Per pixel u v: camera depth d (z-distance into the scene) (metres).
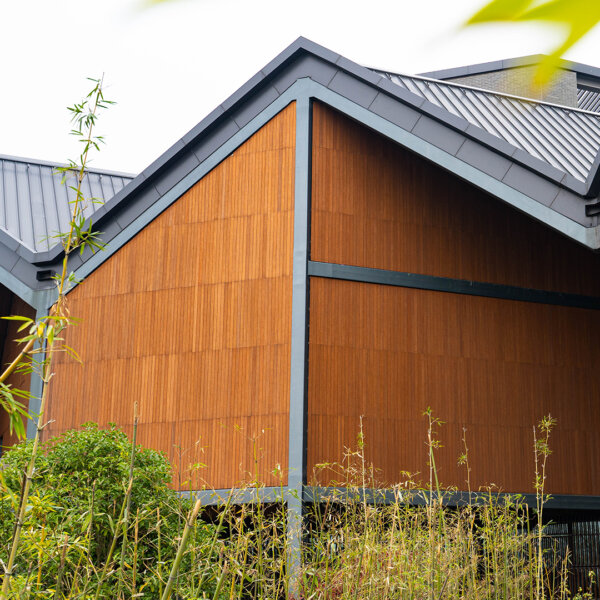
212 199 10.84
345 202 10.48
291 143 10.58
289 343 9.95
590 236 8.94
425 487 9.88
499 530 7.51
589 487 10.64
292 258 10.20
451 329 10.55
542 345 10.93
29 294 11.50
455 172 9.76
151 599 5.97
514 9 0.46
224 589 5.91
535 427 10.61
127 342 10.88
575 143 10.76
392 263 10.47
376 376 10.09
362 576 5.29
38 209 13.63
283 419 9.74
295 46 10.64
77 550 3.94
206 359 10.38
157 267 10.95
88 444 6.72
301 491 9.27
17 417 2.55
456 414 10.30
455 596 6.07
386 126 10.18
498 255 10.95
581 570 11.09
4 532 5.69
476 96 11.56
